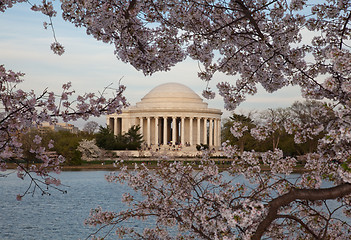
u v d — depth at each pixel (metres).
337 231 15.94
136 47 15.63
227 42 16.00
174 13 15.16
